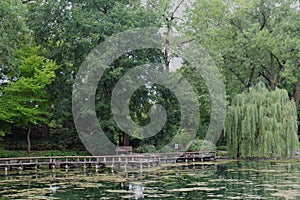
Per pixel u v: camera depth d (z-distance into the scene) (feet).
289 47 104.32
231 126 87.40
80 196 43.50
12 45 66.39
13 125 87.66
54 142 94.17
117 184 52.85
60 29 88.22
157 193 44.96
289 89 124.06
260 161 85.56
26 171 71.92
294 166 73.61
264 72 122.42
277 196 42.01
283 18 109.81
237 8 105.81
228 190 46.42
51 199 41.83
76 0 90.58
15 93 79.46
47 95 86.12
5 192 46.57
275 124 81.10
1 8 62.49
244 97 87.51
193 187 49.19
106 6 91.15
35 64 80.94
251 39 104.99
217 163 82.64
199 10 101.09
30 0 94.89
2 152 79.97
